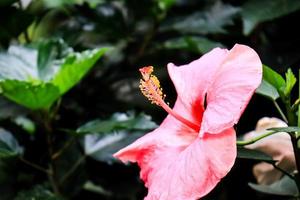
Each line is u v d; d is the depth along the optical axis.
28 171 0.90
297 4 0.90
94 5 1.10
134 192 0.92
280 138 0.78
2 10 0.96
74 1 1.08
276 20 0.98
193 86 0.66
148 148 0.66
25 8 1.06
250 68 0.60
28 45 0.88
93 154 0.87
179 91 0.67
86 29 1.00
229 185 0.94
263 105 0.94
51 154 0.86
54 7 1.03
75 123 0.94
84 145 0.88
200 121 0.65
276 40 0.99
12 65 0.84
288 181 0.73
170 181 0.61
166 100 0.99
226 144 0.58
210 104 0.61
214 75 0.62
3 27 0.97
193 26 0.99
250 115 0.95
